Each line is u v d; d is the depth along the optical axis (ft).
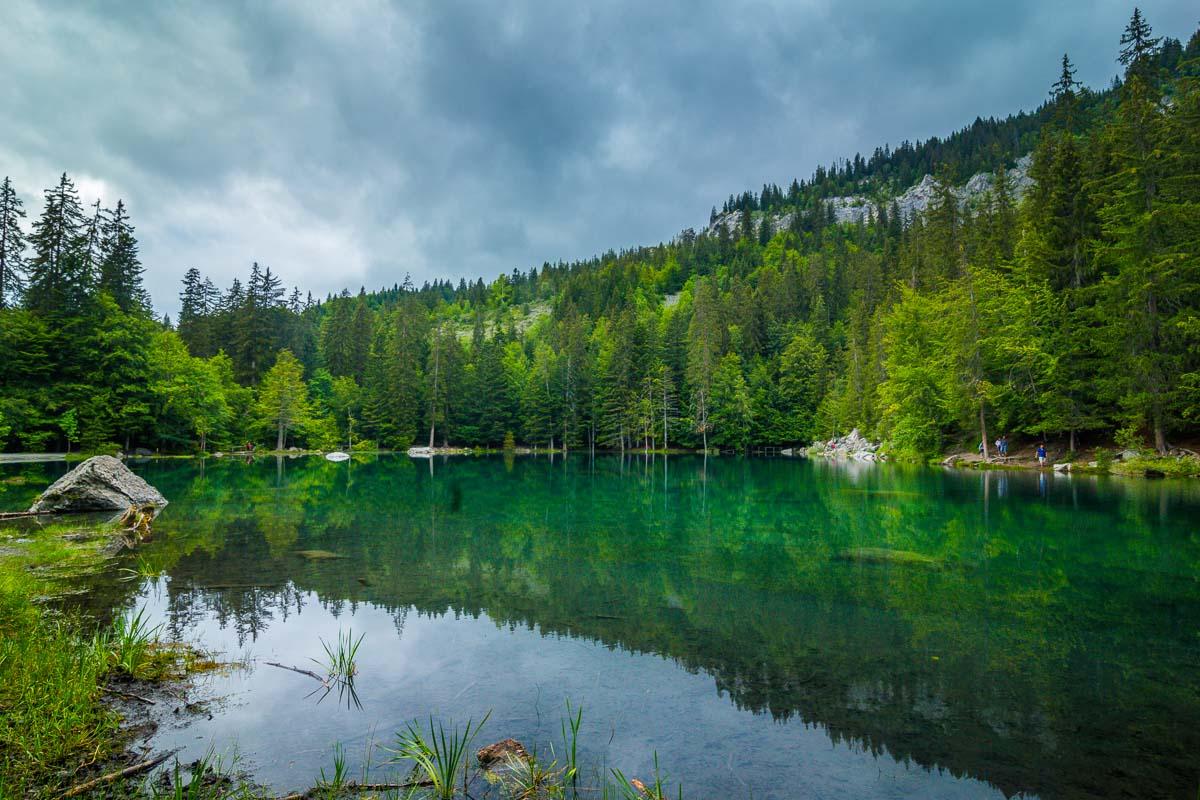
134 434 136.98
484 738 13.37
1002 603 24.53
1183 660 18.29
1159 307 80.74
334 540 38.19
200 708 14.82
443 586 26.96
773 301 303.27
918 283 179.73
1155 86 95.40
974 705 15.26
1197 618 22.52
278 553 33.76
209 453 158.61
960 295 110.73
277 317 247.91
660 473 114.11
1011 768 12.30
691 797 11.06
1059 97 124.26
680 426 235.61
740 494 70.23
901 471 101.24
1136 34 96.53
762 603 24.53
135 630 17.88
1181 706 15.20
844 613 23.17
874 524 45.34
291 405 189.98
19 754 12.12
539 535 40.96
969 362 105.91
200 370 154.51
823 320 273.13
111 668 16.98
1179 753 12.96
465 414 234.79
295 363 208.44
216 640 19.85
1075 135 121.08
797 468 126.31
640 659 18.40
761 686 16.40
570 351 254.68
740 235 552.41
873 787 11.51
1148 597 25.38
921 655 18.79
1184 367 78.43
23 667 15.71
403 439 219.00
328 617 22.44
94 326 126.21
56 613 22.25
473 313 554.05
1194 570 30.09
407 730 13.76
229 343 214.69
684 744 13.19
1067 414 89.20
